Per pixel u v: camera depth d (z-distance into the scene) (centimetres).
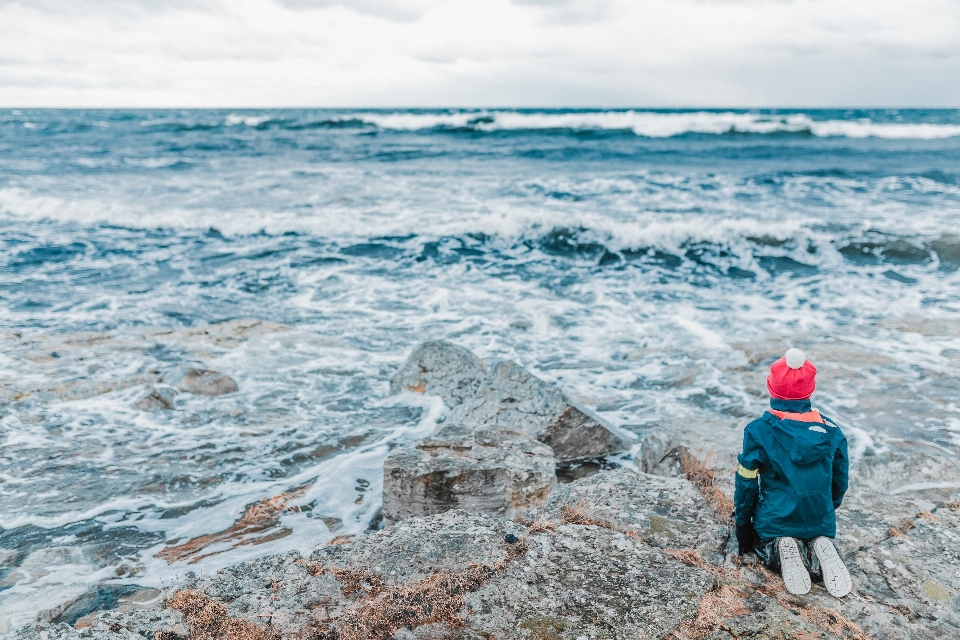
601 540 382
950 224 1780
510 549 377
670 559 363
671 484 459
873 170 2858
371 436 768
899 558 368
